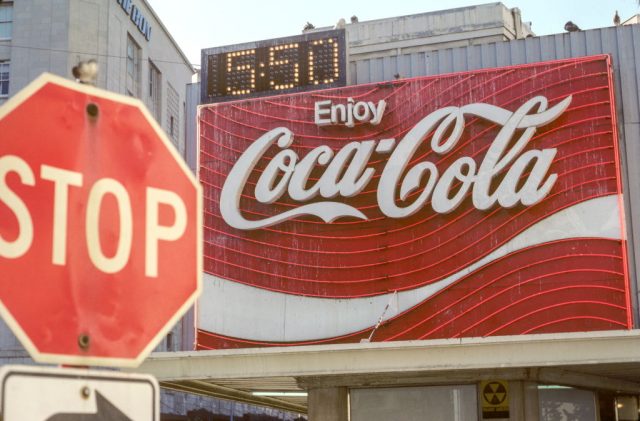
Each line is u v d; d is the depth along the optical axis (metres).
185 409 51.31
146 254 3.33
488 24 50.97
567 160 23.42
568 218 23.17
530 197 23.30
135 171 3.36
